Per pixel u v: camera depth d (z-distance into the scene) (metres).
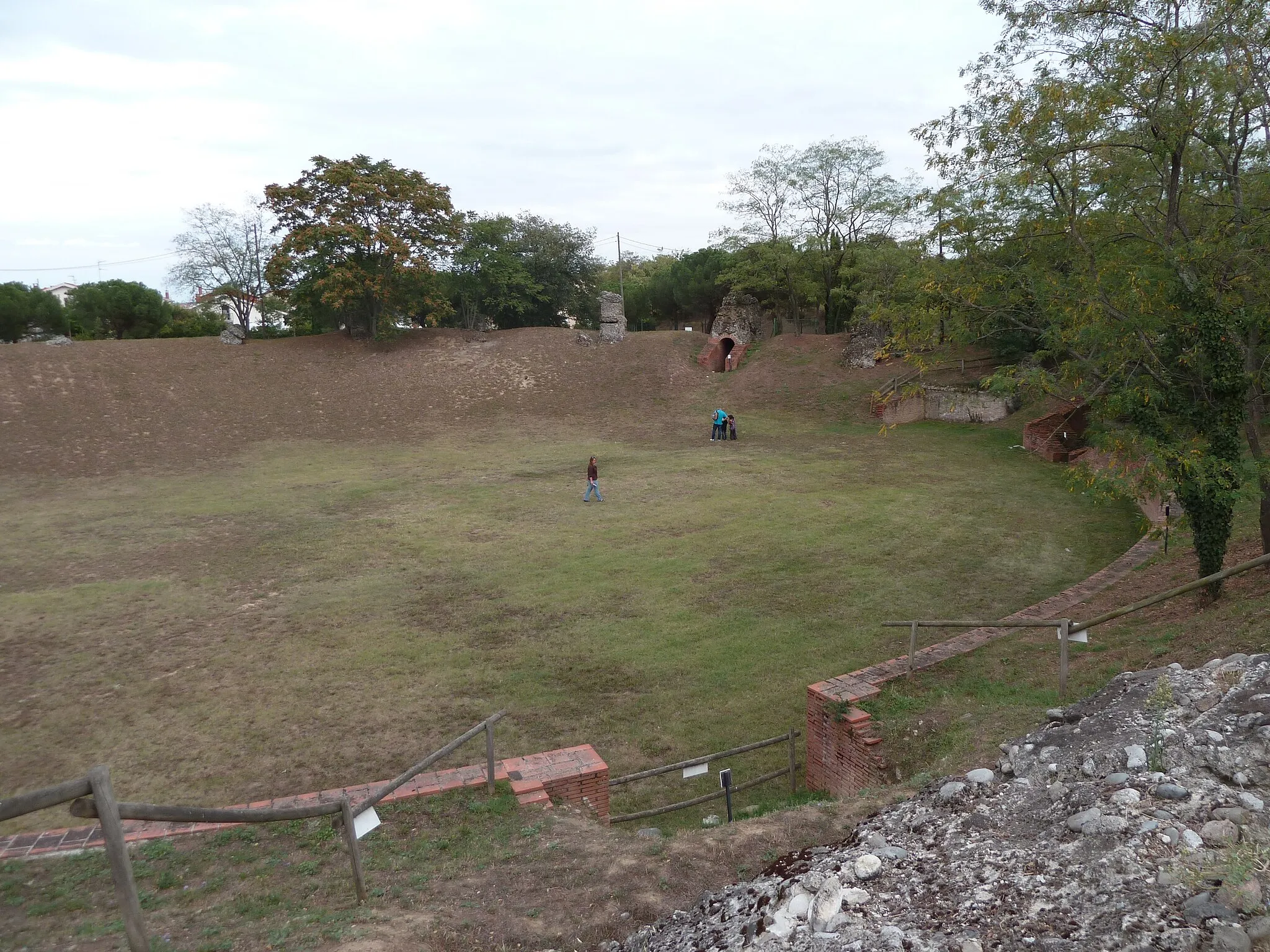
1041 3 12.47
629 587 17.70
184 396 42.03
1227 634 9.20
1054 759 6.48
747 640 14.71
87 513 26.72
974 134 13.27
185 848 7.17
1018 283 13.80
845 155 44.41
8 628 16.16
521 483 28.88
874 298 41.47
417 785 8.62
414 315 53.31
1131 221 13.67
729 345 49.47
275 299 69.44
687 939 5.17
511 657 14.30
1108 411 12.16
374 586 18.27
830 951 4.27
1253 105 11.88
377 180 47.50
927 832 5.82
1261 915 3.88
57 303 60.81
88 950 4.88
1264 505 12.14
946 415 37.00
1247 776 5.31
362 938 5.25
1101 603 13.73
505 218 62.06
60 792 3.86
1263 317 11.55
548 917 5.77
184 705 12.74
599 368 47.50
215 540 22.64
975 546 19.78
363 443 38.38
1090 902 4.32
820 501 24.56
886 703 10.23
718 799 10.41
